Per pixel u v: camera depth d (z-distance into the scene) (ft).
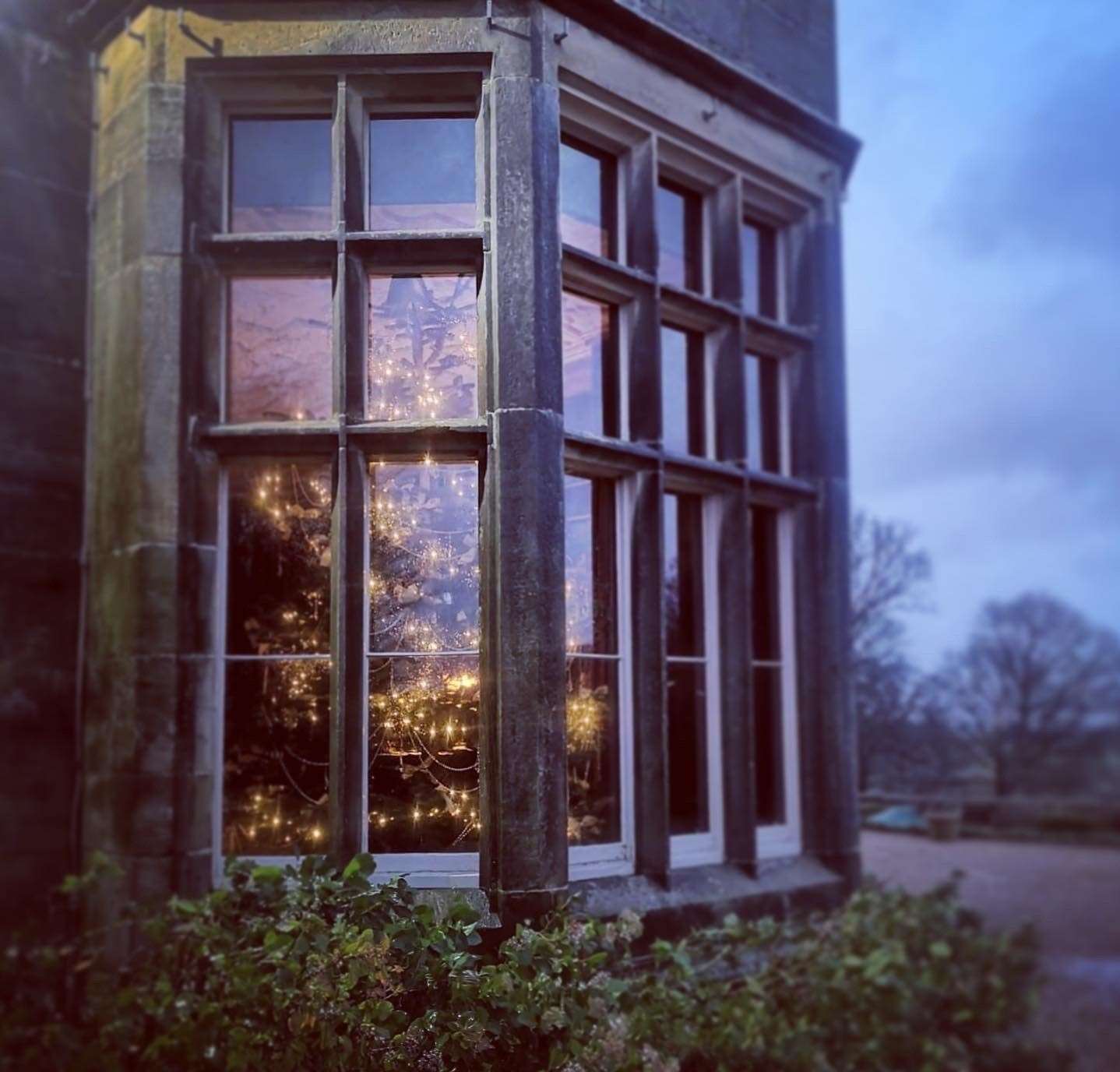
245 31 12.21
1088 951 19.56
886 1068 14.40
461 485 11.87
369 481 11.96
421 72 12.19
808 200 16.46
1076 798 32.24
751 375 16.28
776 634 15.90
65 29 13.56
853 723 15.87
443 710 11.56
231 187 12.81
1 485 12.67
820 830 15.46
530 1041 10.39
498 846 11.02
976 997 17.01
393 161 12.64
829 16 17.28
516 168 11.87
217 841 11.81
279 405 12.48
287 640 12.05
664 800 12.87
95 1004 11.19
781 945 13.41
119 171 12.94
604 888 12.29
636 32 13.38
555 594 11.44
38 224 13.24
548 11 12.46
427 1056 9.85
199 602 11.86
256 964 10.37
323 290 12.65
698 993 11.91
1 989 12.01
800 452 16.11
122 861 11.53
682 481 14.15
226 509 12.27
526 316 11.63
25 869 12.41
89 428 13.37
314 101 12.61
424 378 12.13
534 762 11.06
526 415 11.46
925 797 29.81
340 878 10.98
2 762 12.39
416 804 11.45
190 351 12.11
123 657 11.91
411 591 11.76
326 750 11.76
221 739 11.96
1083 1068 15.80
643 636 13.09
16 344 12.95
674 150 14.47
